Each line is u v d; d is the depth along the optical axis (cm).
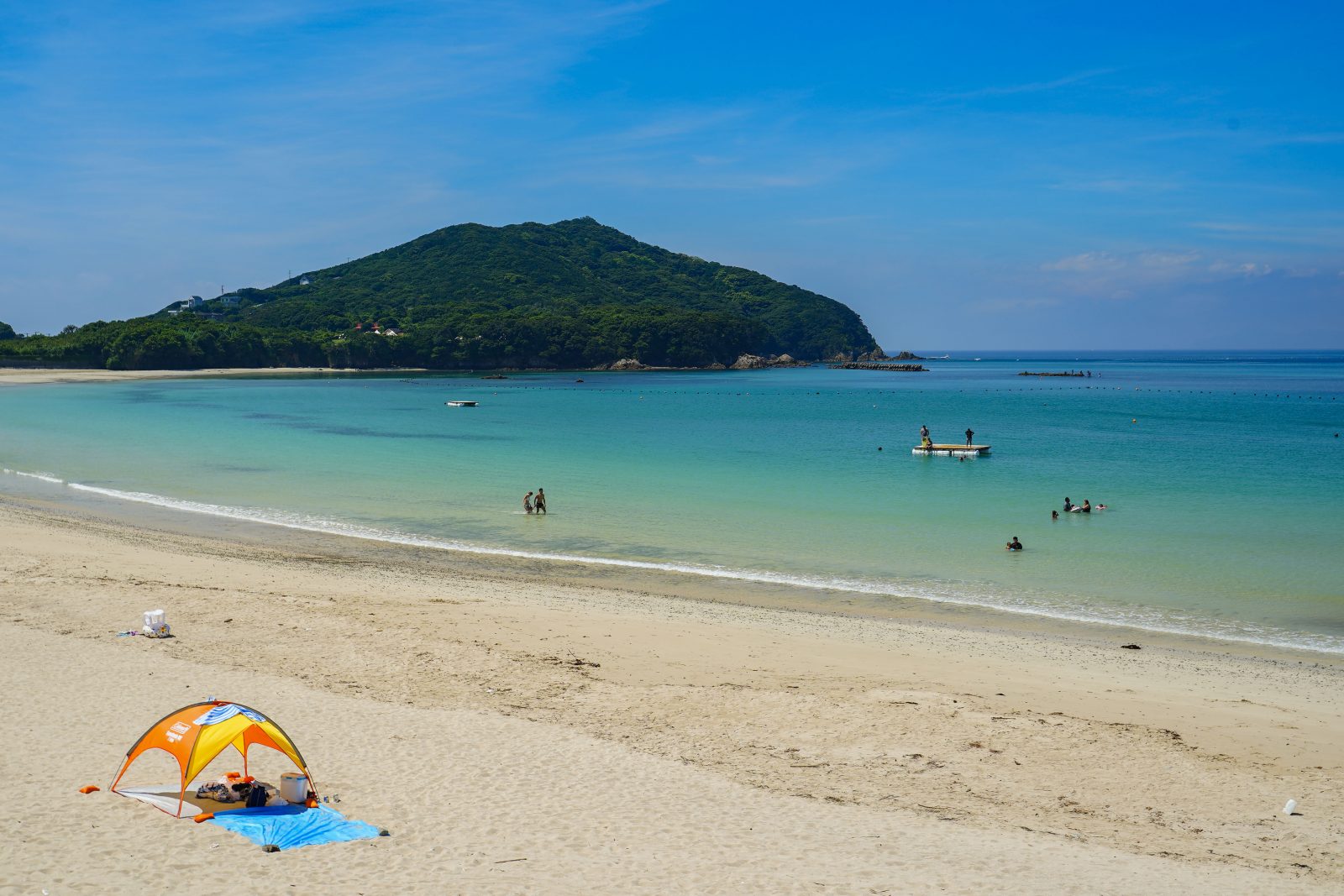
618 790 1308
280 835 1104
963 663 2062
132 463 5631
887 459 6272
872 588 2838
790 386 18562
